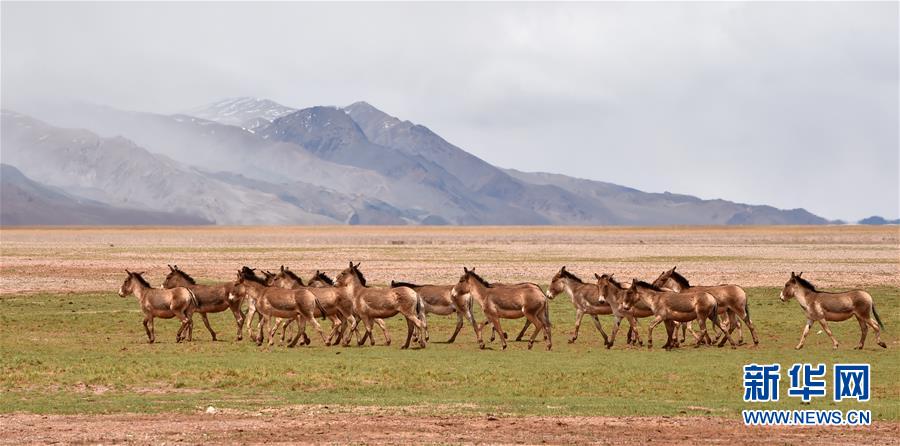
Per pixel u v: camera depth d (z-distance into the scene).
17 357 89.06
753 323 121.81
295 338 100.81
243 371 79.94
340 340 101.81
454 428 58.38
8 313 132.38
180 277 108.94
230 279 198.62
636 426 59.47
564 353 95.56
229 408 64.56
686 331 114.94
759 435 57.56
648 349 99.12
